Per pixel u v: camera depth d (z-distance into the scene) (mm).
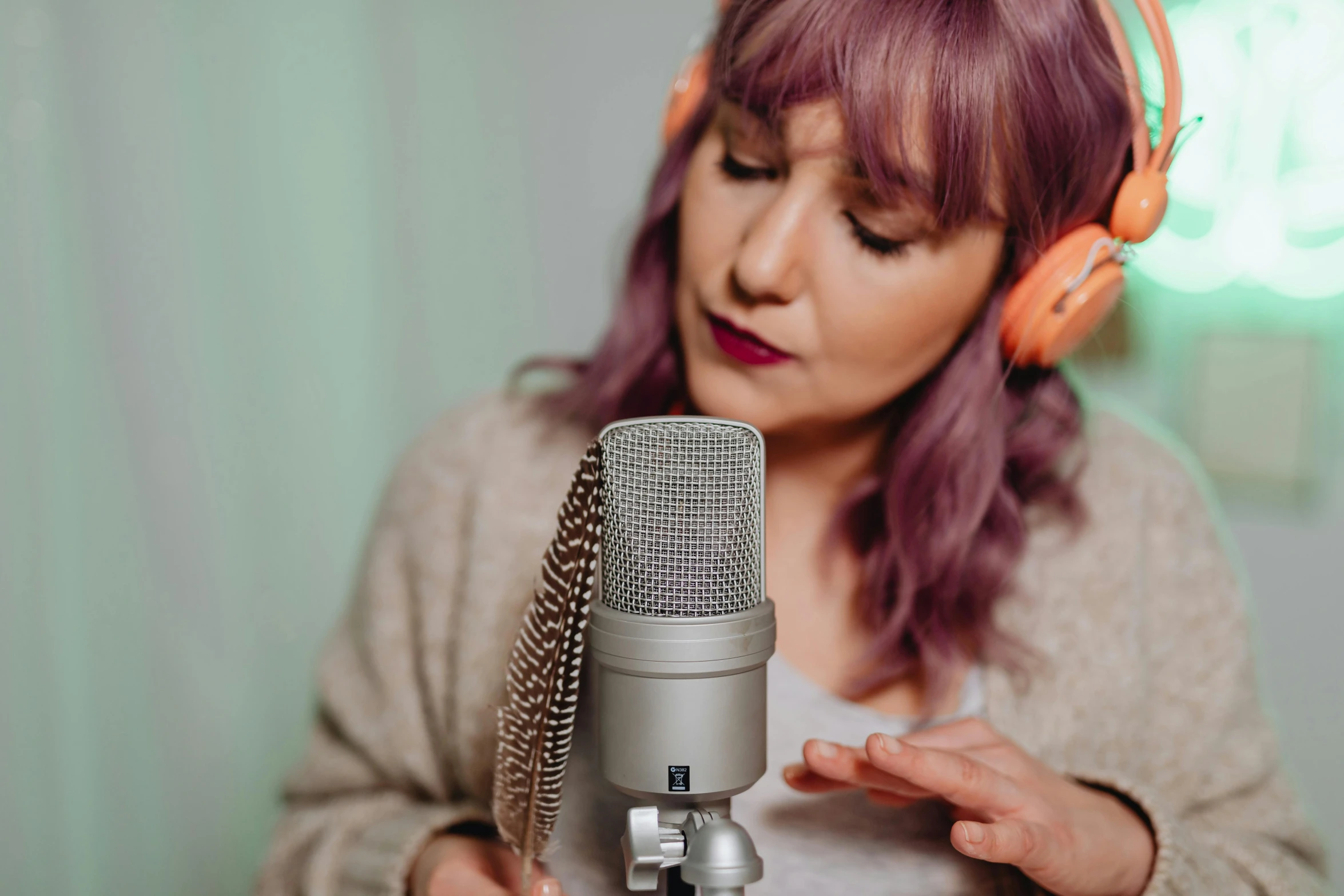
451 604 775
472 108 1350
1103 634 764
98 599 1180
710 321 612
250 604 1287
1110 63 572
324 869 668
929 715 695
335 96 1298
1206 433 1277
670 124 741
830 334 576
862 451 718
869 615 712
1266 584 1285
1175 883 581
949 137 522
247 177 1262
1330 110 1165
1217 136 1216
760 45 541
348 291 1324
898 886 688
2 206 1104
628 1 1330
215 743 1263
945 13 519
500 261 1377
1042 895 640
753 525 429
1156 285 1271
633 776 405
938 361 668
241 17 1244
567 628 381
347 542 1351
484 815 665
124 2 1168
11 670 1130
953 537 688
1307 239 1201
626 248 973
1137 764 759
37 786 1147
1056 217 599
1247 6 1182
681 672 394
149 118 1188
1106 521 802
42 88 1122
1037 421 769
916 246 566
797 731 699
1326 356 1227
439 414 1379
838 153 537
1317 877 734
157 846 1229
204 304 1239
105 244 1173
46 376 1130
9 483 1122
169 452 1216
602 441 416
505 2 1340
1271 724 810
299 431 1312
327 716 797
